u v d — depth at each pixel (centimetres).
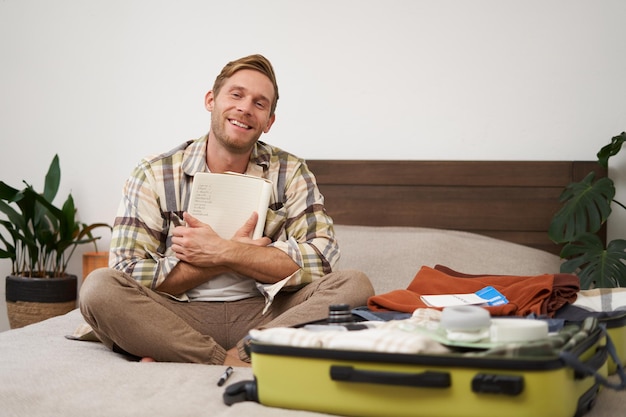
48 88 346
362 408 118
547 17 309
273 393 125
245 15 331
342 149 325
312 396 122
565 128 309
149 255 197
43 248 339
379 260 274
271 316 199
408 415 116
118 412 128
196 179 195
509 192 309
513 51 312
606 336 140
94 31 342
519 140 312
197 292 197
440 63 317
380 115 322
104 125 342
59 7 344
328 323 147
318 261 199
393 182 316
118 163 341
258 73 202
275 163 213
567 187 294
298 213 210
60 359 169
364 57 322
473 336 121
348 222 319
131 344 175
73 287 318
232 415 120
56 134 346
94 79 342
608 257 271
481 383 111
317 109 326
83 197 344
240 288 199
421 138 319
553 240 284
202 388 145
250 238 195
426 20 317
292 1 327
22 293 309
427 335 126
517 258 279
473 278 212
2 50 348
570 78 308
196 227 189
